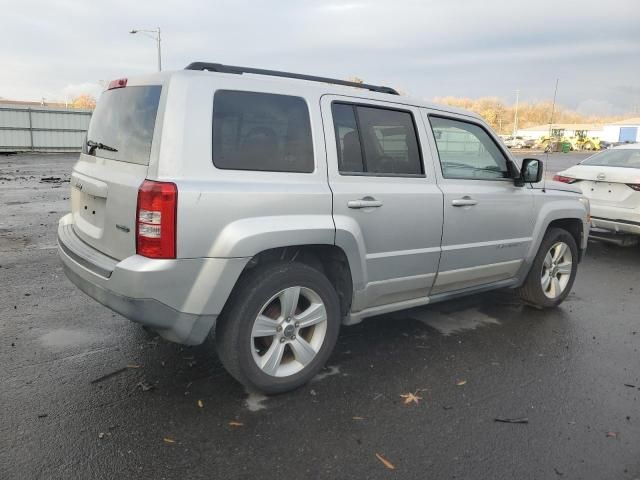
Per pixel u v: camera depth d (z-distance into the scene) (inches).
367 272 149.9
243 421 125.0
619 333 191.9
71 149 1334.9
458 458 114.3
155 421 123.6
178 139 118.4
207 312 122.2
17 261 258.4
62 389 136.3
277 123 133.7
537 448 118.9
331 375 150.9
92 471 105.5
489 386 147.4
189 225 116.6
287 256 143.0
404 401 137.4
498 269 191.3
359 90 154.4
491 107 4404.5
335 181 142.1
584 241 227.8
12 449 111.0
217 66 134.2
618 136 3218.5
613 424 130.0
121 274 117.8
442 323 196.4
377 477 107.2
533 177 189.9
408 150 162.1
